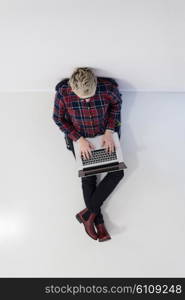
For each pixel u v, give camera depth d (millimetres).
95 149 1918
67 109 1845
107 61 1764
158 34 1512
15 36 1508
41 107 2270
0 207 2158
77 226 2135
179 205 2154
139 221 2141
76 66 1820
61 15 1343
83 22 1396
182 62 1810
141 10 1327
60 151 2223
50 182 2188
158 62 1802
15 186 2182
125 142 2236
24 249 2115
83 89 1635
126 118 2270
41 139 2238
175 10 1335
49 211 2152
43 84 2137
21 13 1326
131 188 2184
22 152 2223
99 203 1983
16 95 2275
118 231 2131
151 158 2217
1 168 2203
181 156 2221
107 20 1387
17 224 2143
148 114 2279
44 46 1606
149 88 2232
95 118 1870
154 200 2164
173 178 2193
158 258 2096
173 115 2279
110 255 2102
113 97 1837
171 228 2125
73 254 2105
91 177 2035
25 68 1866
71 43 1575
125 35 1512
